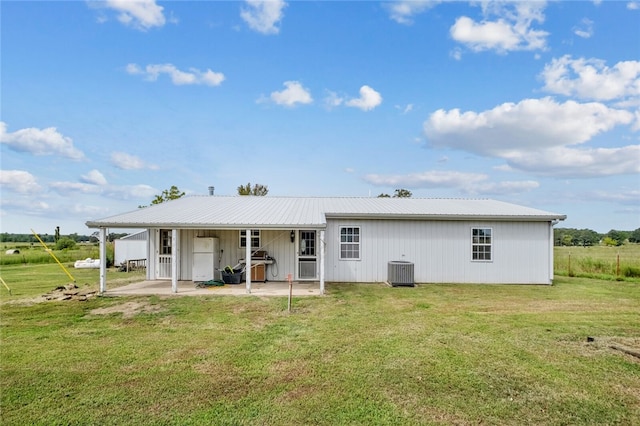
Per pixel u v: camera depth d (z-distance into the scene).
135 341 5.96
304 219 11.05
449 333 6.45
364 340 6.02
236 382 4.31
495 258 13.14
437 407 3.69
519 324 7.11
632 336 6.32
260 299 9.55
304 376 4.50
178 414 3.52
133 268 19.62
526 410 3.65
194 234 13.39
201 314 7.89
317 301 9.38
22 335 6.34
